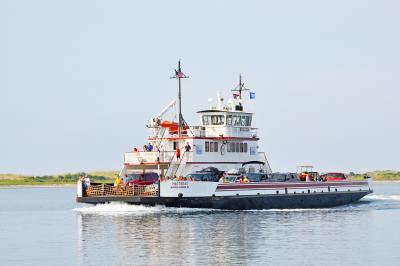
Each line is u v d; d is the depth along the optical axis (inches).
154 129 5664.4
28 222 5019.7
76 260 3216.0
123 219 4662.9
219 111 5674.2
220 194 4997.5
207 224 4382.4
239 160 5748.0
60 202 7849.4
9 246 3725.4
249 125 5890.8
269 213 5078.7
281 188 5334.6
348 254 3321.9
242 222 4507.9
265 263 3093.0
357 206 5964.6
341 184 5846.5
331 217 4933.6
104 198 5118.1
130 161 5423.2
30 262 3208.7
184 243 3639.3
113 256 3289.9
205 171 5364.2
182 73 5575.8
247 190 5123.0
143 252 3380.9
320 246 3558.1
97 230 4197.8
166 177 5290.4
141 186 5012.3
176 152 5388.8
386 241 3745.1
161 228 4202.8
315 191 5595.5
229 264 3070.9
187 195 4933.6
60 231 4315.9
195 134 5531.5
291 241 3715.6
